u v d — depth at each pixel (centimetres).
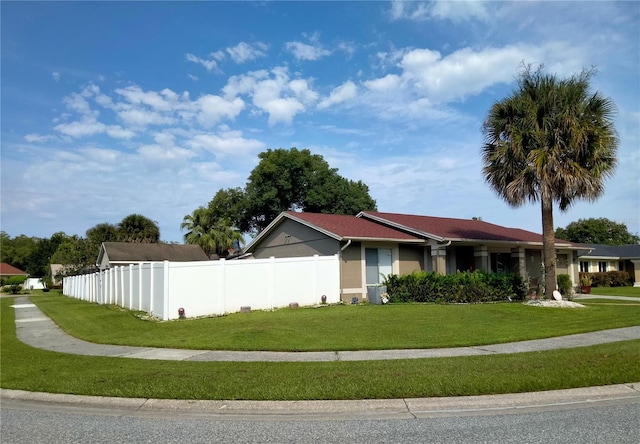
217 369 895
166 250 4409
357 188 4734
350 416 643
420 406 675
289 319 1546
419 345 1111
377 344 1130
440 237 2194
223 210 4941
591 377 767
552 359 906
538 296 2402
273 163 4381
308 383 770
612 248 4684
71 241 5834
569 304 1717
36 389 799
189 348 1154
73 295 4319
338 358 995
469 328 1337
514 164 1794
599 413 629
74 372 916
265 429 592
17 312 2491
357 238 2072
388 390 721
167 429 600
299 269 1956
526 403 684
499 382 750
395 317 1534
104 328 1609
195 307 1712
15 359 1089
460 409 664
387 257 2270
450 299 1944
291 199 4528
